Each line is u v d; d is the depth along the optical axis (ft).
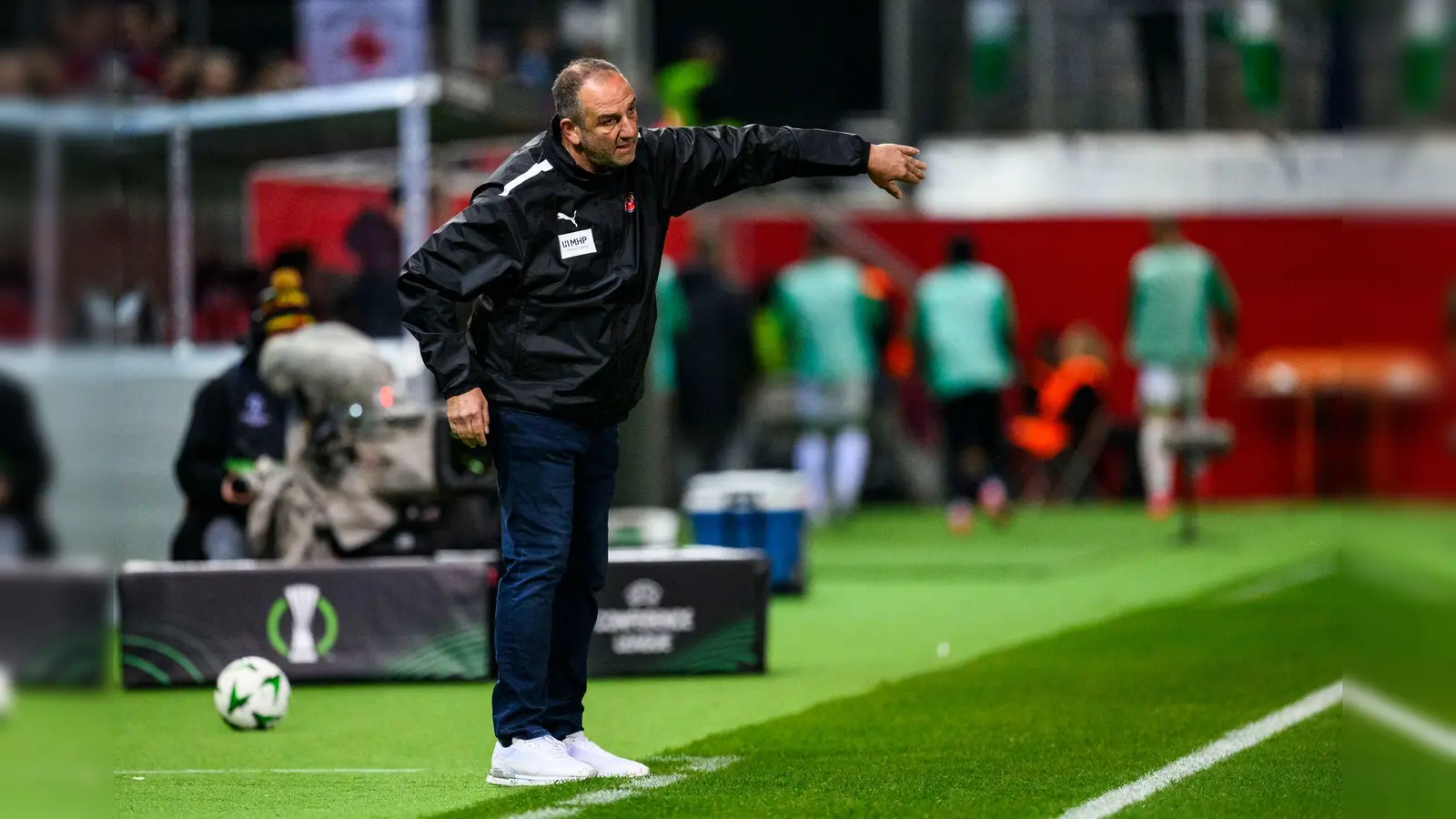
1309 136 244.22
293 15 218.59
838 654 118.01
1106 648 117.29
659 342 204.85
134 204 142.31
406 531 113.91
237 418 114.93
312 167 156.15
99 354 62.28
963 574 166.09
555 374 72.08
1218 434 187.01
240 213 148.25
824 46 266.98
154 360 135.03
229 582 105.19
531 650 74.08
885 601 148.56
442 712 95.96
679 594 108.17
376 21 153.58
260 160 150.41
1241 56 246.88
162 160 144.36
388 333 142.61
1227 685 100.37
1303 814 66.85
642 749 84.17
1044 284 243.19
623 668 107.65
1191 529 188.96
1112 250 241.76
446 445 111.24
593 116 69.67
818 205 247.29
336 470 113.19
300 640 105.09
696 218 235.40
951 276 208.54
